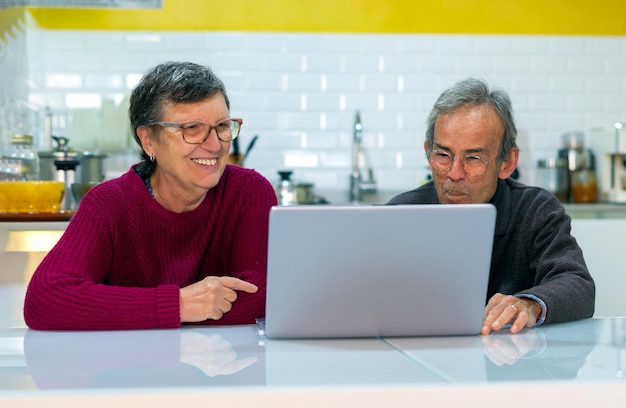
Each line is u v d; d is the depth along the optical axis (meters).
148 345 1.37
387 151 4.59
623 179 4.30
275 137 4.55
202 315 1.62
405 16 4.58
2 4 3.35
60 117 4.43
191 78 1.80
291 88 4.54
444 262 1.38
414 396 0.97
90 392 0.95
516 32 4.62
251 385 1.00
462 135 1.96
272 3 4.52
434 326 1.44
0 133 3.48
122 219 1.90
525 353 1.27
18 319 2.54
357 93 4.57
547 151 4.64
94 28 4.45
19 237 2.55
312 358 1.23
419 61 4.59
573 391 1.00
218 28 4.51
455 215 1.35
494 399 0.98
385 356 1.25
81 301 1.61
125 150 4.09
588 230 2.43
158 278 1.96
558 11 4.63
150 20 4.47
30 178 2.89
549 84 4.64
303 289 1.38
